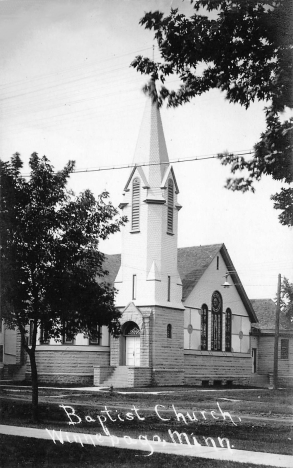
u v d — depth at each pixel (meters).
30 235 23.56
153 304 53.34
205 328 60.09
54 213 24.14
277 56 18.27
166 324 54.41
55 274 23.83
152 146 55.47
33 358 24.52
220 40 18.56
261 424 23.81
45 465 15.64
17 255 23.59
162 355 53.66
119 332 26.30
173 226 56.28
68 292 24.03
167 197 55.75
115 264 60.88
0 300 23.70
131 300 54.41
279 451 17.31
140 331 53.19
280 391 46.94
